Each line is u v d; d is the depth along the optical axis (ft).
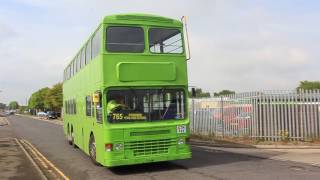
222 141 78.74
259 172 42.68
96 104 46.93
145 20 45.16
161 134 44.14
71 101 73.56
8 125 195.72
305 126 73.67
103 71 43.45
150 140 43.73
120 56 43.98
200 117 93.04
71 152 69.21
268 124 76.59
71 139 76.79
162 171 45.19
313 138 72.95
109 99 43.42
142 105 44.11
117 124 43.24
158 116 44.50
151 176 42.32
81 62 59.67
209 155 59.26
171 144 44.52
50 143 88.69
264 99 77.15
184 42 46.39
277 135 75.66
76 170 48.62
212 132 88.89
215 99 88.28
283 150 65.10
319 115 72.59
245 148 69.36
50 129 153.79
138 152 43.34
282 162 50.70
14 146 82.28
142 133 43.50
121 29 44.45
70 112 75.82
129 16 44.70
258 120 77.66
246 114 80.02
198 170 45.14
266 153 61.21
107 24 44.06
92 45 49.75
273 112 76.18
